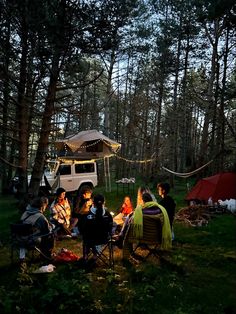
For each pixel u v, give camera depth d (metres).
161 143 20.09
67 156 13.03
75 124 24.12
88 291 3.85
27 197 8.06
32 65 6.70
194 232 6.77
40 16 6.02
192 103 22.52
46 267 4.53
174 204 5.59
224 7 8.58
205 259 5.14
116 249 5.64
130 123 19.59
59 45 6.27
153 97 21.84
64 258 4.95
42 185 12.27
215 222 7.55
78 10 6.20
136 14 12.16
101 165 17.45
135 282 4.25
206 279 4.40
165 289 4.04
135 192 13.15
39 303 3.61
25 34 6.35
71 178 12.86
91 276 4.34
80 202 6.57
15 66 8.11
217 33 14.02
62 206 6.44
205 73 17.00
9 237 6.51
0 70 6.65
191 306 3.63
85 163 13.30
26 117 7.91
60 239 6.22
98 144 13.46
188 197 9.96
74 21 6.24
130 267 4.75
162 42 16.58
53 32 6.14
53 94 7.02
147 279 4.32
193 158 21.44
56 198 6.52
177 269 4.70
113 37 6.66
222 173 9.59
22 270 4.43
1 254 5.45
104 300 3.73
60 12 6.16
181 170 21.11
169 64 17.28
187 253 5.42
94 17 6.32
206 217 7.95
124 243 4.99
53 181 12.52
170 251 5.51
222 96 12.66
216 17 8.95
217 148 14.34
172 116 19.09
